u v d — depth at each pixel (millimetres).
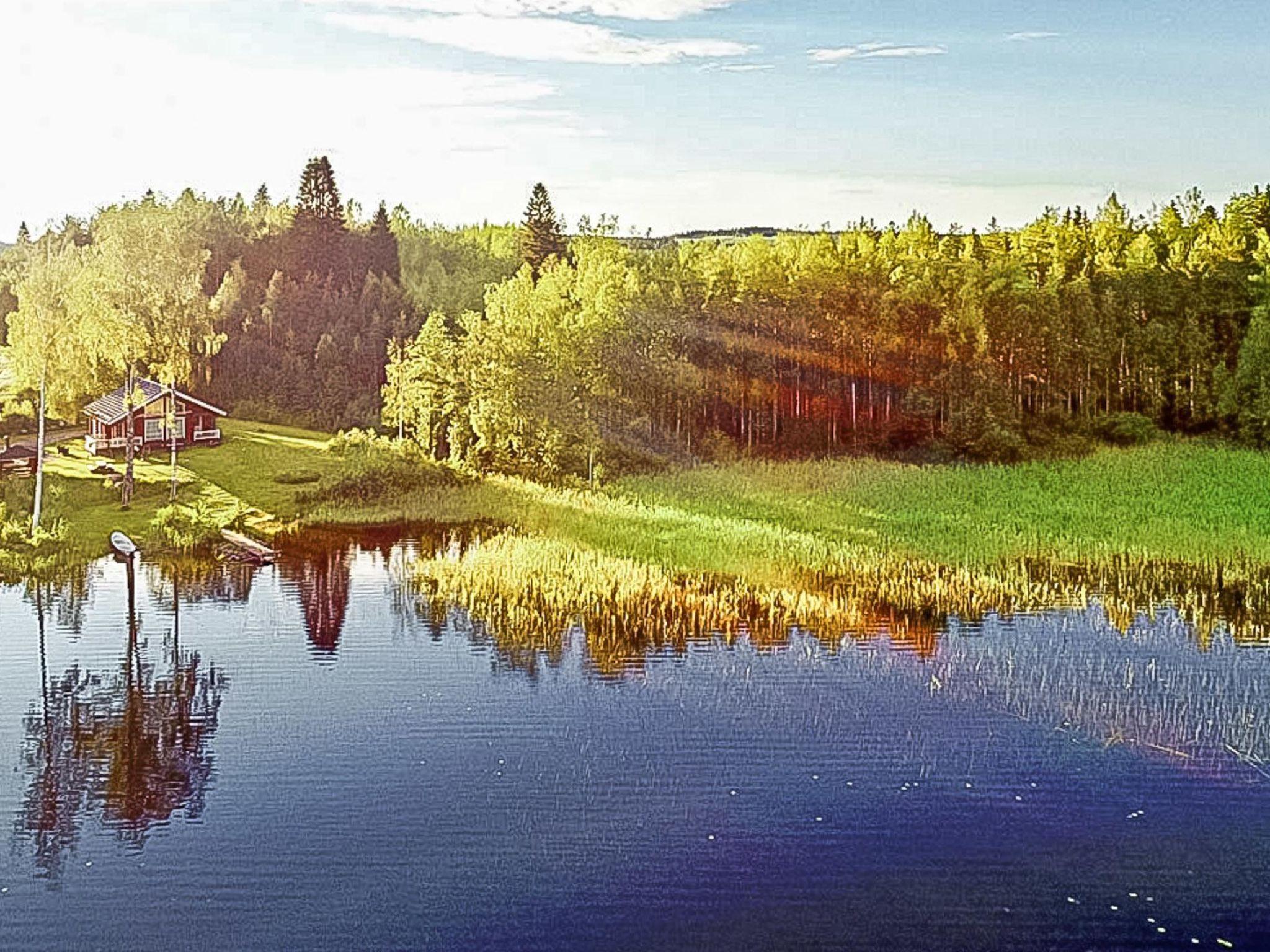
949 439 59344
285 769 23656
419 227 121875
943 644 32094
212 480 57406
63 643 33219
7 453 58469
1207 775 22984
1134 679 28828
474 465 62188
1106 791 22250
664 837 20484
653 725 26000
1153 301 62625
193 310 60906
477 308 91875
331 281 98125
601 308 65125
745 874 19109
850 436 62969
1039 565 40781
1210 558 41188
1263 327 58375
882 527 46750
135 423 62312
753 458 62062
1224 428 58906
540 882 18859
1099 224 71812
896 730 25484
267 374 82500
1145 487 51219
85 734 25781
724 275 69750
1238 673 29219
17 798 22375
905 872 19141
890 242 71688
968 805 21719
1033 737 25062
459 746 24828
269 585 40219
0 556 43250
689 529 47250
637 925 17516
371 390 81500
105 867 19562
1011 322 61719
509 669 30234
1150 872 19078
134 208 73188
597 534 46844
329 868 19422
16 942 17156
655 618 34906
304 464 60844
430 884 18844
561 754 24312
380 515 52312
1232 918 17609
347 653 31875
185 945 17094
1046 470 55062
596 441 61906
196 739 25422
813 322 64812
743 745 24734
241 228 110312
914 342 63344
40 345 54062
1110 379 61250
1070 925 17422
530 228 93938
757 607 36031
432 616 35656
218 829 20938
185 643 33062
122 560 44344
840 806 21688
